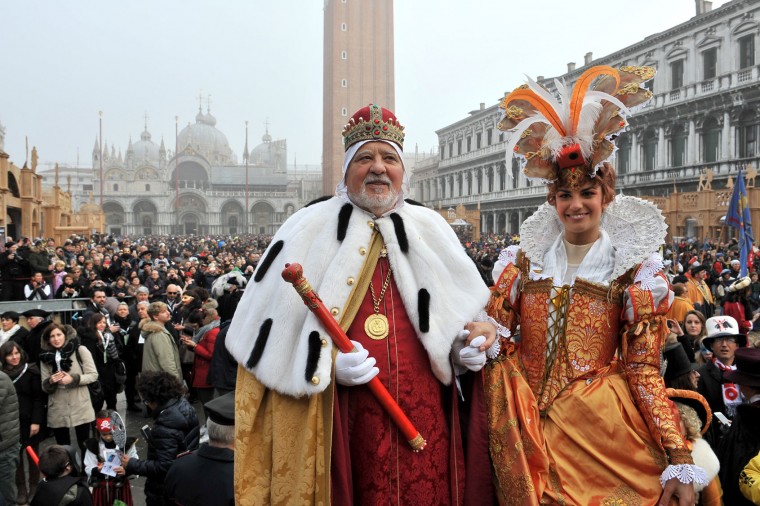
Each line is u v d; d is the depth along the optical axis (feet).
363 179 7.25
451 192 213.87
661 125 117.91
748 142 101.24
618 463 6.65
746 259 37.19
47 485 13.62
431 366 6.96
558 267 7.56
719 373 15.34
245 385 6.74
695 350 19.93
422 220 7.59
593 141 7.12
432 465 6.85
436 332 6.84
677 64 116.26
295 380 6.22
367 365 6.32
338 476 6.27
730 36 103.35
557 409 6.95
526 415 6.94
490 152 180.34
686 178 110.83
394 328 6.93
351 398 6.70
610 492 6.53
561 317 7.29
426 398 6.91
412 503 6.68
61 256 65.77
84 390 20.03
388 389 6.74
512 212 168.55
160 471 13.47
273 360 6.43
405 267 7.08
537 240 7.86
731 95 102.37
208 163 337.11
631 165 126.31
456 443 7.07
